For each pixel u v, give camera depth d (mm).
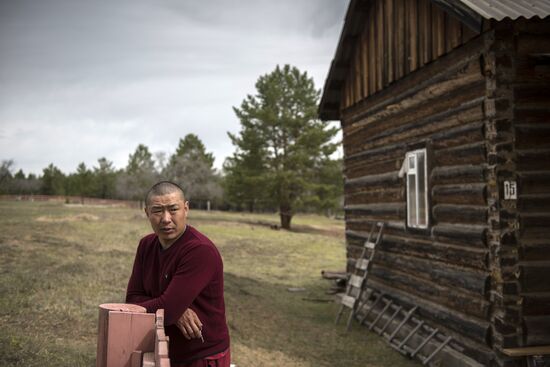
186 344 2709
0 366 4977
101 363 2311
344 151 11641
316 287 14109
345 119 11484
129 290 2914
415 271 8148
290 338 8547
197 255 2639
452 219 6953
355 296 9516
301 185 32938
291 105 34188
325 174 34062
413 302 8188
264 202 36281
